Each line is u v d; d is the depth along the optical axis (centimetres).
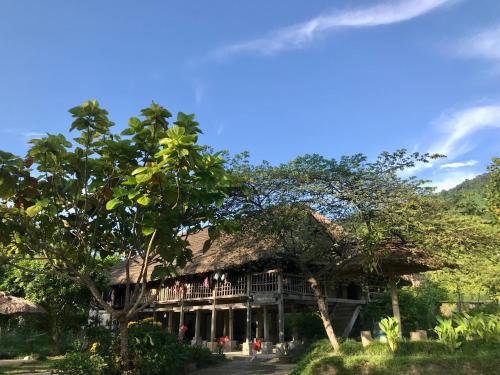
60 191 949
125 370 1012
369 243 1125
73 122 890
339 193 1184
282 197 1229
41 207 848
